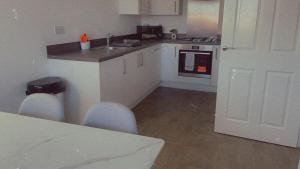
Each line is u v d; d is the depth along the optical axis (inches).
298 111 95.8
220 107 108.7
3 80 89.7
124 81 127.3
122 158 40.4
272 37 92.7
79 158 40.2
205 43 168.2
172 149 98.1
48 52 108.8
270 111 100.2
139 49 141.3
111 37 158.9
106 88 109.7
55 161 39.3
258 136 104.7
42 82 98.0
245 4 93.4
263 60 96.0
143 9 170.7
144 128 117.2
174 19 197.6
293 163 89.0
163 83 192.4
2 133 48.6
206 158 92.0
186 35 195.2
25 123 53.5
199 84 180.1
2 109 91.0
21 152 41.9
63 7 114.5
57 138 46.8
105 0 148.2
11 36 90.4
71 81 108.7
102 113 56.3
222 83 105.5
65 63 107.3
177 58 179.2
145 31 196.9
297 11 87.2
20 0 92.0
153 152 42.4
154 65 171.5
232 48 99.7
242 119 105.9
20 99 98.1
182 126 119.9
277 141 101.9
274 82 96.7
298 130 97.6
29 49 98.9
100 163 38.9
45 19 105.0
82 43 126.3
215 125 112.0
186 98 163.2
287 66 93.2
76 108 111.7
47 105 61.3
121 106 55.4
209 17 183.8
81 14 127.6
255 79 99.2
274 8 89.7
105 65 106.8
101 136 47.9
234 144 102.4
